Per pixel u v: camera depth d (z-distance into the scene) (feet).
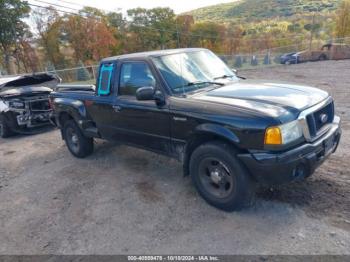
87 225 11.55
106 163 17.38
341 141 16.87
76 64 153.48
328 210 10.60
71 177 16.07
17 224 12.23
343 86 36.19
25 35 142.61
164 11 193.57
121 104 14.06
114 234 10.80
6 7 129.08
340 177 12.72
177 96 12.00
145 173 15.44
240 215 10.91
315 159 10.05
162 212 11.77
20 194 14.88
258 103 10.37
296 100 10.59
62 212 12.70
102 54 158.92
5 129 26.68
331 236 9.37
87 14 152.05
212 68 14.12
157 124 12.66
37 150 21.93
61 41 155.22
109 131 15.61
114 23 177.47
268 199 11.59
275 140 9.36
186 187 13.46
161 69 12.58
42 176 16.78
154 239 10.27
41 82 28.68
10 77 29.35
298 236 9.52
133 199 12.99
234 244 9.54
